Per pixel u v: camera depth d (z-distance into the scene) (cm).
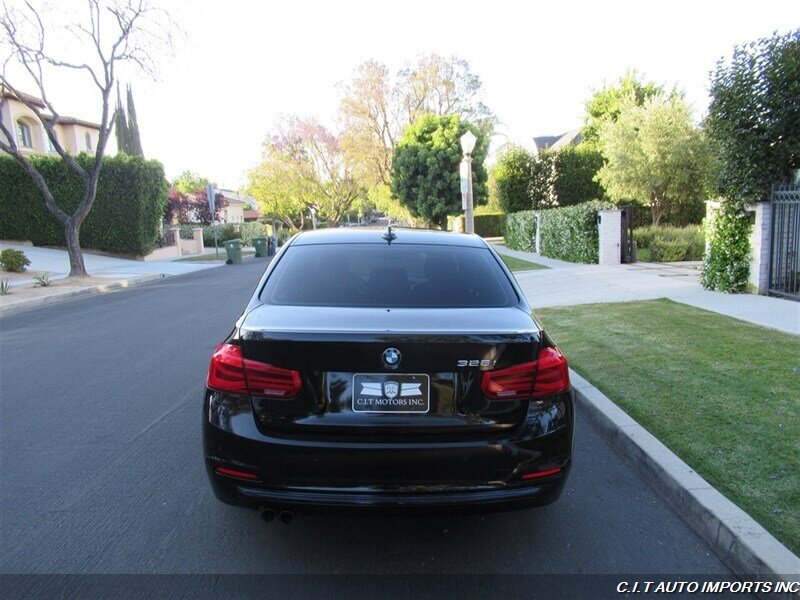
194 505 353
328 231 411
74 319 1072
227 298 1291
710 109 972
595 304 941
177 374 652
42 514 343
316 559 297
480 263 364
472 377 272
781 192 898
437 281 339
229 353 281
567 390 290
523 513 342
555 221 1875
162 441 457
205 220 5156
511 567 290
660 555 300
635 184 2192
